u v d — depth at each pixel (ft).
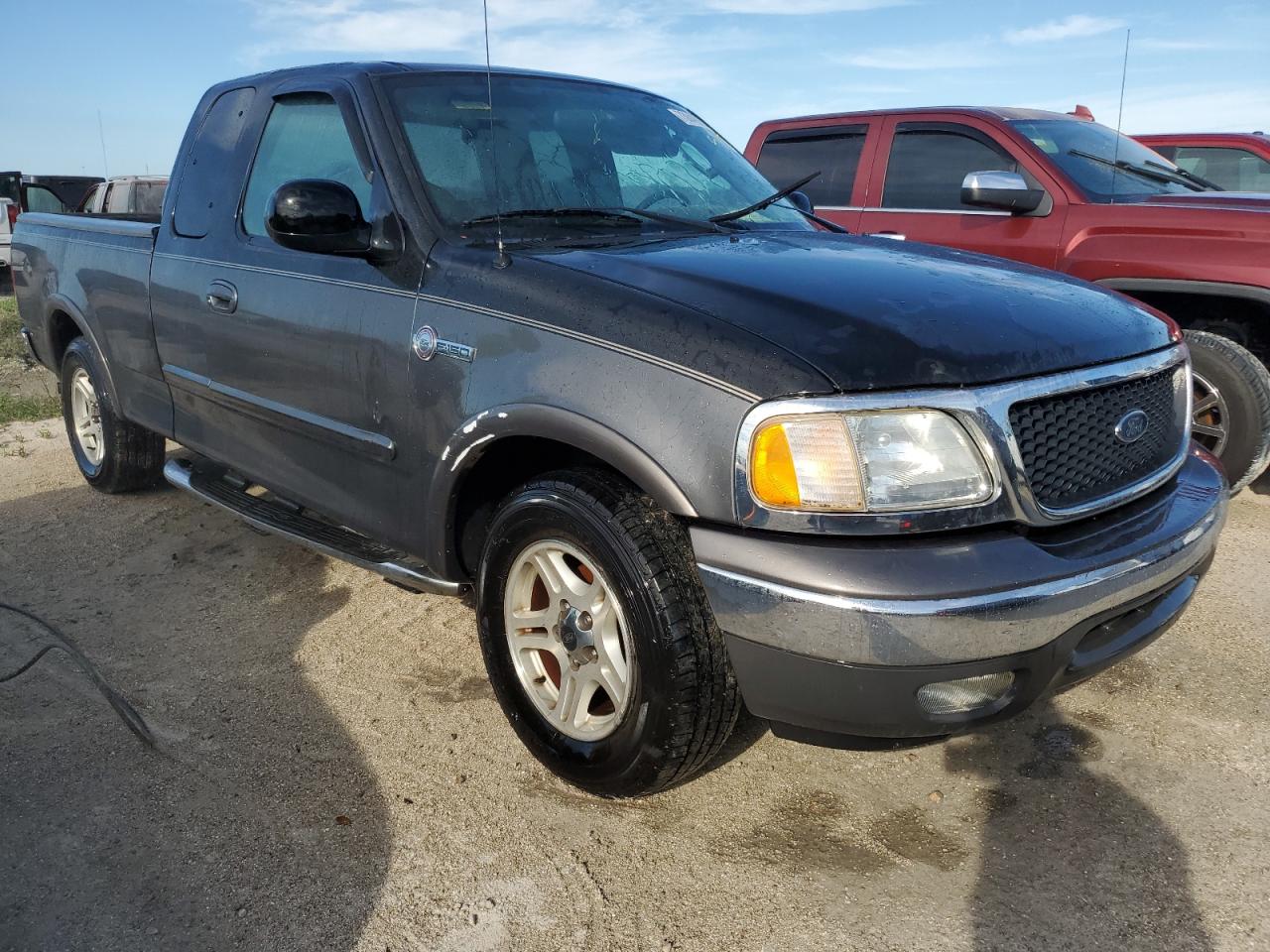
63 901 7.26
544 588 8.78
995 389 6.97
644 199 10.92
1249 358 14.69
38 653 11.14
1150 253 15.93
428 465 9.01
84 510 15.97
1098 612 7.14
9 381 27.14
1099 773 8.89
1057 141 18.45
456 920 7.13
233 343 11.46
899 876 7.61
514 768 9.00
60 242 15.99
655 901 7.33
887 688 6.67
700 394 7.04
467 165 10.09
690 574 7.41
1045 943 6.89
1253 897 7.30
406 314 9.12
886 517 6.71
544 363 7.91
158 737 9.44
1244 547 14.12
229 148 12.37
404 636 11.57
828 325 7.20
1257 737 9.40
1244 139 23.22
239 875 7.56
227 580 13.17
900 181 19.97
